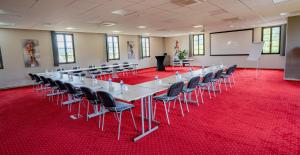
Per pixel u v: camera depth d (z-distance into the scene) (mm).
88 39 10789
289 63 7344
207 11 5801
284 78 7566
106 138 3074
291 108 4082
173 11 5598
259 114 3811
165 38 15852
